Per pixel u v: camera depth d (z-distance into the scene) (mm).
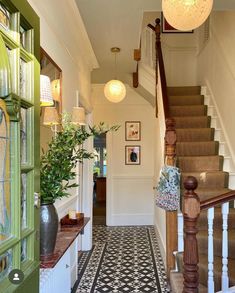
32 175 1315
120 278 3518
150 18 6488
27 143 1295
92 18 3311
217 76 4879
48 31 2342
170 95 5695
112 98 5008
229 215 3184
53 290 1790
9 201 1079
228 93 4297
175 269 3166
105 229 6031
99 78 6074
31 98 1309
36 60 1372
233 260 2756
